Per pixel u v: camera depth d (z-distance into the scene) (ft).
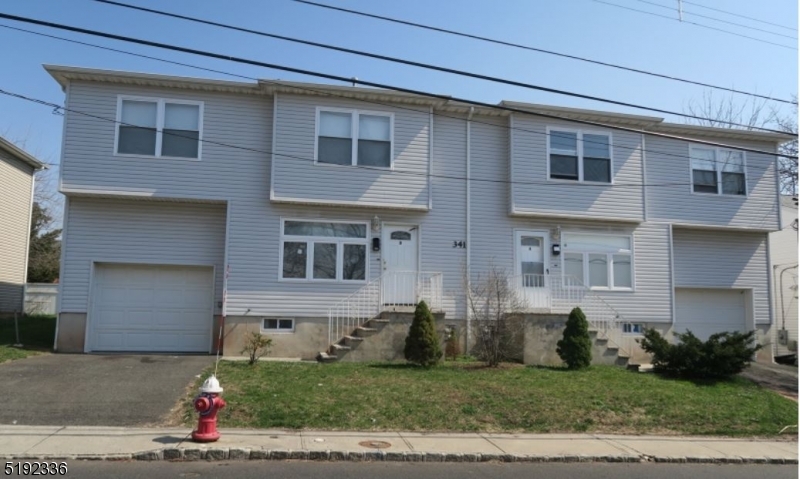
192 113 58.18
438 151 63.00
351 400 39.50
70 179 54.95
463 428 36.63
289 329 58.08
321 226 59.72
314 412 36.91
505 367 53.01
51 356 51.62
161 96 57.52
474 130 64.13
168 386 41.09
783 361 72.13
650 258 66.49
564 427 38.14
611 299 64.85
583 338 54.34
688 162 69.00
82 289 57.00
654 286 66.08
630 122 65.67
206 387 31.01
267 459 29.25
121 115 56.65
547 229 64.28
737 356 53.11
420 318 52.16
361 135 59.82
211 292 59.67
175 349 58.90
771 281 72.28
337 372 47.32
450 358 57.31
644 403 43.34
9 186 81.76
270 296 57.77
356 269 59.72
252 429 33.86
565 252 64.64
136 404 36.96
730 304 72.23
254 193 58.49
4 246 80.59
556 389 45.09
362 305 59.16
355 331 56.34
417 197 60.13
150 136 57.00
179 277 59.67
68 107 55.67
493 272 58.65
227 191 57.93
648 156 68.03
